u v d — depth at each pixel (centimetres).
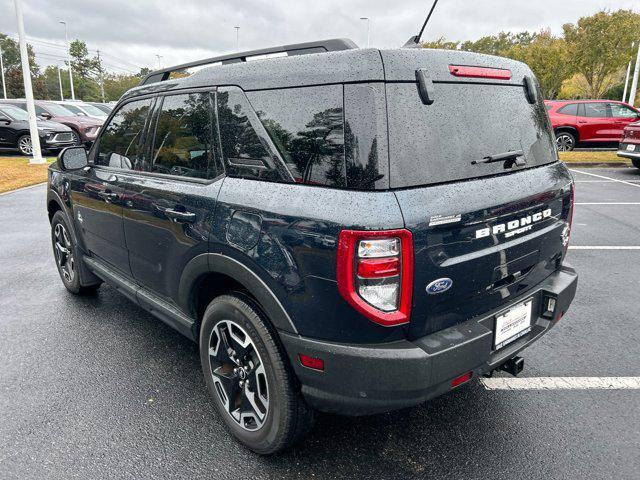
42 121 1520
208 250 230
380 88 176
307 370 196
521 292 234
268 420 218
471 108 207
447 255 186
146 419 260
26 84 1283
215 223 223
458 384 198
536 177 233
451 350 186
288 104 200
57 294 435
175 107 265
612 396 278
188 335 275
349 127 178
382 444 240
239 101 222
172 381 296
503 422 256
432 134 189
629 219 710
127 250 312
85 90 8544
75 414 264
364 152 174
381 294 176
